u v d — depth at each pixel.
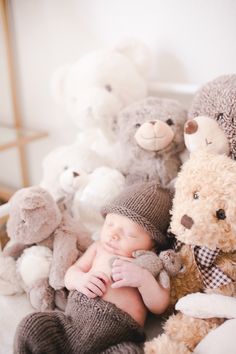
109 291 0.76
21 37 1.48
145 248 0.81
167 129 0.93
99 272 0.78
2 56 1.57
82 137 1.25
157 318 0.82
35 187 0.88
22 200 0.82
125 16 1.22
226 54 1.09
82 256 0.86
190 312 0.70
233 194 0.68
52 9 1.36
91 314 0.72
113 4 1.23
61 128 1.54
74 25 1.33
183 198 0.75
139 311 0.77
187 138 0.87
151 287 0.74
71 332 0.71
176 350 0.64
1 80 1.64
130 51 1.17
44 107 1.55
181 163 1.01
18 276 0.87
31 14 1.41
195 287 0.78
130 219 0.79
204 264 0.75
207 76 1.15
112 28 1.26
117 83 1.12
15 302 0.86
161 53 1.21
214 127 0.84
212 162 0.74
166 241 0.83
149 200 0.80
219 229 0.69
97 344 0.70
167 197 0.84
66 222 0.90
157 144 0.93
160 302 0.75
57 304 0.83
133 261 0.77
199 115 0.90
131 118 1.00
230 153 0.85
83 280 0.77
